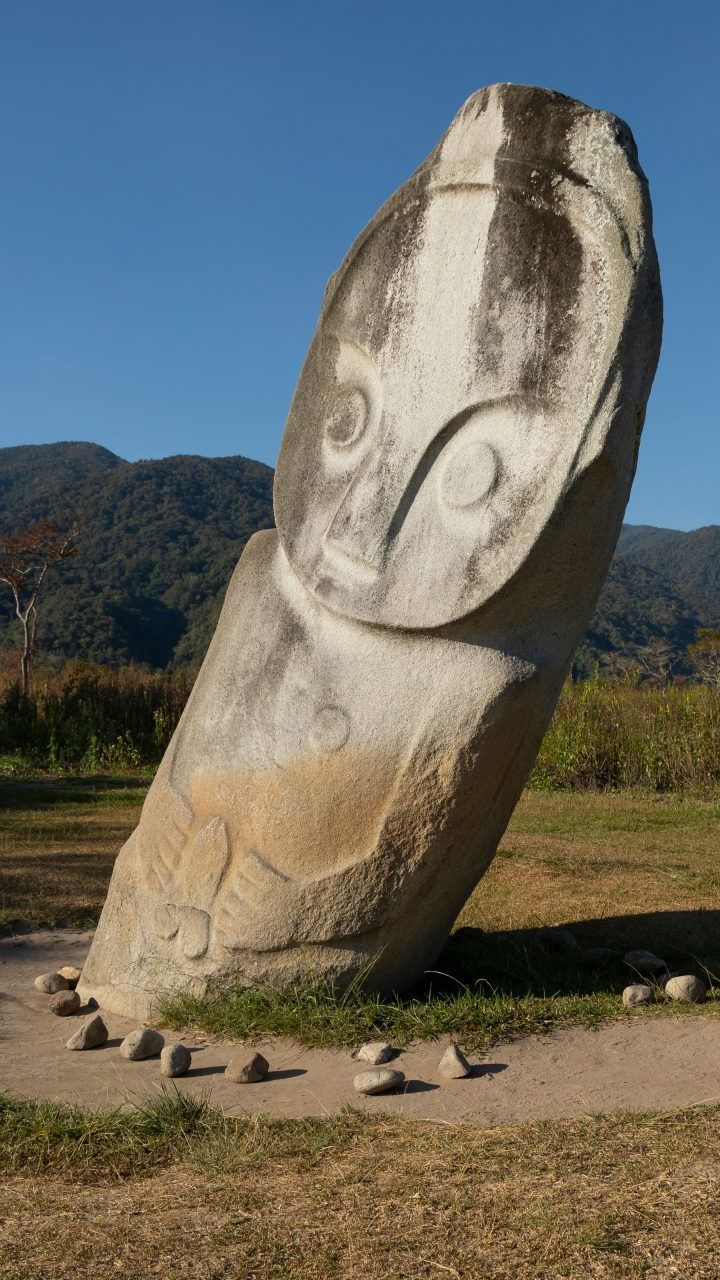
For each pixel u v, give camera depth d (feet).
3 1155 8.38
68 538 105.19
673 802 33.09
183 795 12.48
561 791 36.45
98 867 20.66
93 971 13.14
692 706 38.50
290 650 12.03
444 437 11.31
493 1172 7.47
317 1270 6.33
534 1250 6.36
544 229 10.84
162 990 12.30
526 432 10.78
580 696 39.63
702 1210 6.63
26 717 46.03
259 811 11.78
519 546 10.62
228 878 11.94
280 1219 7.00
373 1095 9.46
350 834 11.32
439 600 11.01
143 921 12.60
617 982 12.92
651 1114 8.58
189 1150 8.27
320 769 11.43
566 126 10.87
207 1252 6.61
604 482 10.54
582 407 10.42
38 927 16.56
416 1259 6.38
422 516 11.32
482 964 13.16
